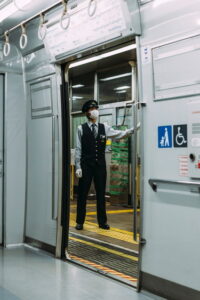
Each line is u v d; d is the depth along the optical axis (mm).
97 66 10289
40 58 5438
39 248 5590
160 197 3672
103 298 3701
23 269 4621
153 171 3760
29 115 5855
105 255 5309
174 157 3539
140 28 3816
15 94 5867
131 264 4887
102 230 6926
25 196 5949
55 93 5203
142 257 3869
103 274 4430
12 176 5855
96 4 3855
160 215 3674
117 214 8656
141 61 3857
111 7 3920
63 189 5207
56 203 5195
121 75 10062
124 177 9852
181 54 3422
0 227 5848
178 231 3494
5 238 5793
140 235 3861
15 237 5871
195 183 3281
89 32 4344
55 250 5195
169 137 3582
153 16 3666
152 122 3766
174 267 3529
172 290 3551
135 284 4066
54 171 5242
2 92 5844
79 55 4734
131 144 9719
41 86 5512
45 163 5480
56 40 4887
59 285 4062
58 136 5184
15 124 5875
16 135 5887
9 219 5828
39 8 4695
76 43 4586
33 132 5766
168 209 3590
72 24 4512
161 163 3672
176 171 3520
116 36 4027
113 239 6242
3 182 5859
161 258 3662
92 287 4012
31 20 4957
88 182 6816
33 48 5480
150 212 3789
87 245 5852
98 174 6840
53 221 5266
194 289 3342
